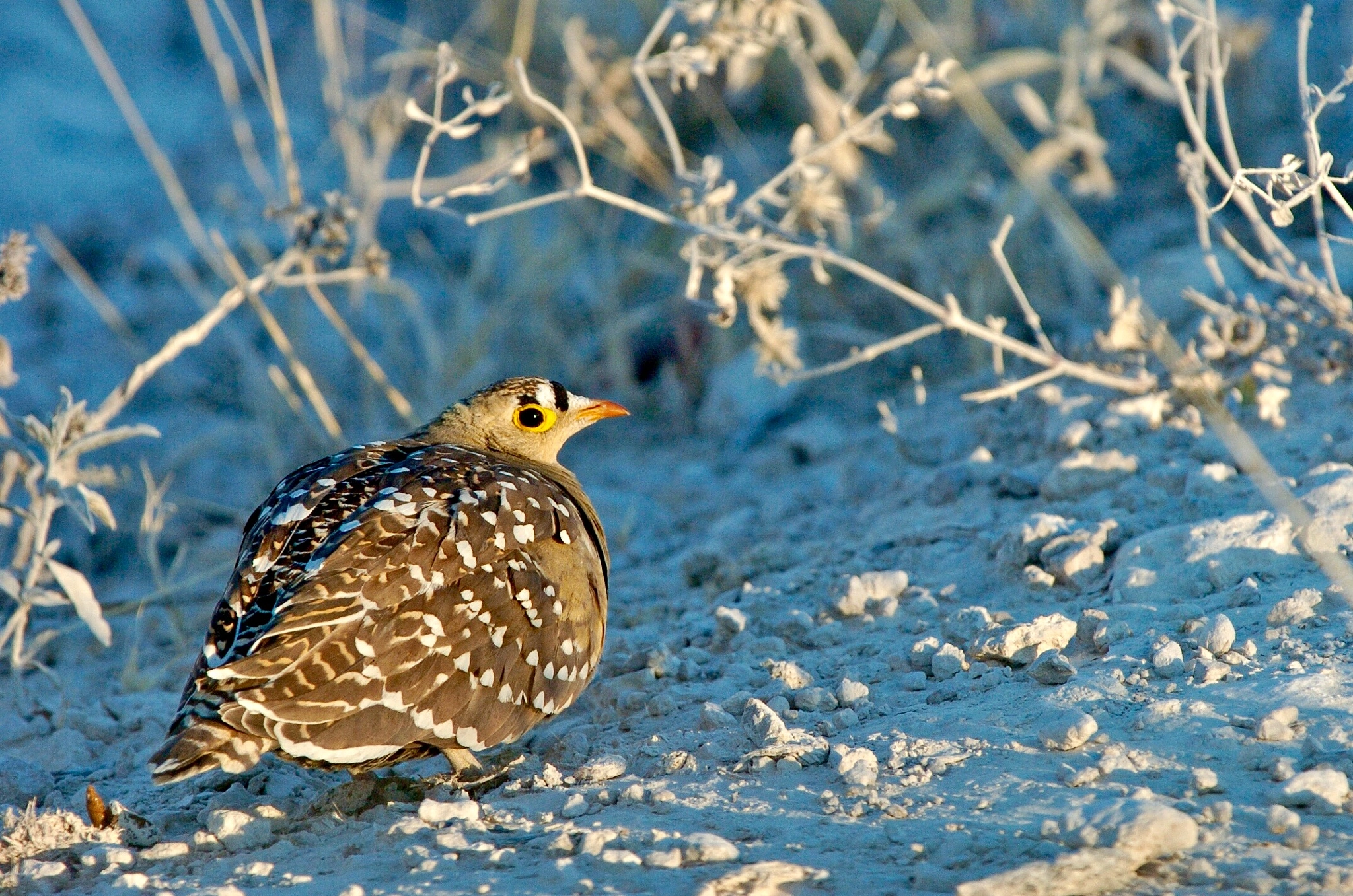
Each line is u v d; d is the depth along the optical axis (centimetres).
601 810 668
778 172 1662
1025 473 1072
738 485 1380
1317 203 1080
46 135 2319
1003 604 892
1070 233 1339
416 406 1523
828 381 1538
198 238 1356
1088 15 1570
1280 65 1695
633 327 1644
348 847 646
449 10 1952
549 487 794
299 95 2314
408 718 675
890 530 1073
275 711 637
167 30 2658
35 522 923
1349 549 818
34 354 1764
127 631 1176
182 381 1677
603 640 795
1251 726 646
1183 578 838
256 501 1391
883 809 624
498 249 1717
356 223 1560
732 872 562
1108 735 664
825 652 877
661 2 1667
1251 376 1096
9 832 692
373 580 681
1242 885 520
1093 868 532
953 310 1081
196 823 723
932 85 1096
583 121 1633
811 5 1491
